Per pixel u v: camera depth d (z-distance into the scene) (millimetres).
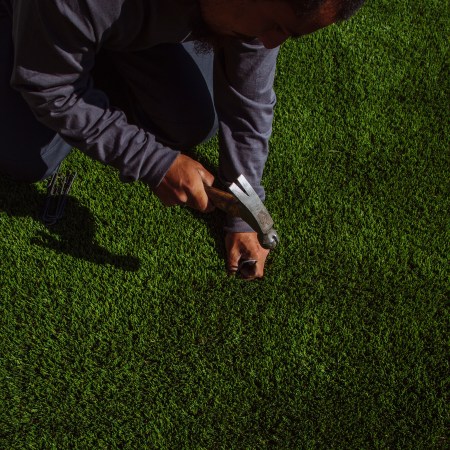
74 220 1904
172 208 1935
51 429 1731
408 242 1941
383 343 1843
